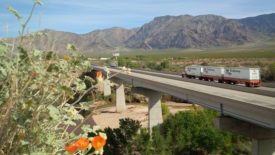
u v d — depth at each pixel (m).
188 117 30.30
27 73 2.41
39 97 2.35
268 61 124.06
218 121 20.19
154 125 34.84
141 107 57.44
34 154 2.25
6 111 2.30
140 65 87.38
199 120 30.25
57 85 2.48
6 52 2.38
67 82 2.61
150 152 24.89
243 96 22.95
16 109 2.32
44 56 2.49
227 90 27.20
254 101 20.00
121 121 25.86
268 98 21.77
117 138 23.67
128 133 25.03
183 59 161.25
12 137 2.29
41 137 2.39
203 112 33.94
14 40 2.40
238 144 28.66
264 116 15.97
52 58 2.51
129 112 52.84
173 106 57.66
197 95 24.14
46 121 2.45
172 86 29.12
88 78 2.95
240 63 118.12
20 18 2.38
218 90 27.25
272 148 18.97
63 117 2.59
